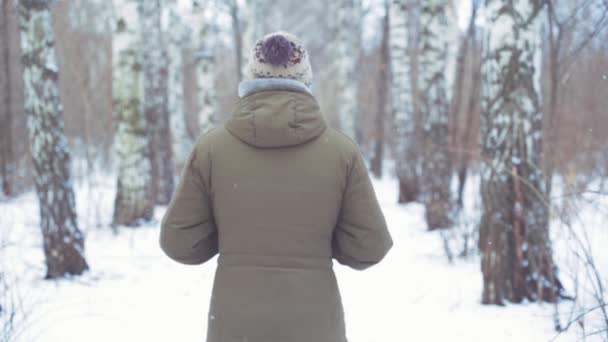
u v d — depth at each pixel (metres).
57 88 4.75
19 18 4.64
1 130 10.80
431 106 7.72
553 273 3.72
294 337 1.43
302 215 1.47
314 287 1.46
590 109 7.01
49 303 3.99
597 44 4.86
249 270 1.46
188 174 1.51
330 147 1.51
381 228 1.53
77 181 13.53
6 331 3.18
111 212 9.05
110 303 4.06
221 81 21.66
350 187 1.52
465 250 5.26
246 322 1.43
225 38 21.69
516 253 3.71
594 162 4.27
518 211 3.67
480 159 3.86
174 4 11.45
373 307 3.93
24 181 10.86
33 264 5.17
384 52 14.38
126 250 6.14
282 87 1.49
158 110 10.71
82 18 15.63
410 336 3.31
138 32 8.12
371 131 19.69
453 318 3.57
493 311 3.62
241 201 1.48
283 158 1.48
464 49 7.93
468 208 7.35
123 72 7.96
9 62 11.54
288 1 29.94
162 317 3.75
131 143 8.04
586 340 2.96
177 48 11.39
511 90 3.68
